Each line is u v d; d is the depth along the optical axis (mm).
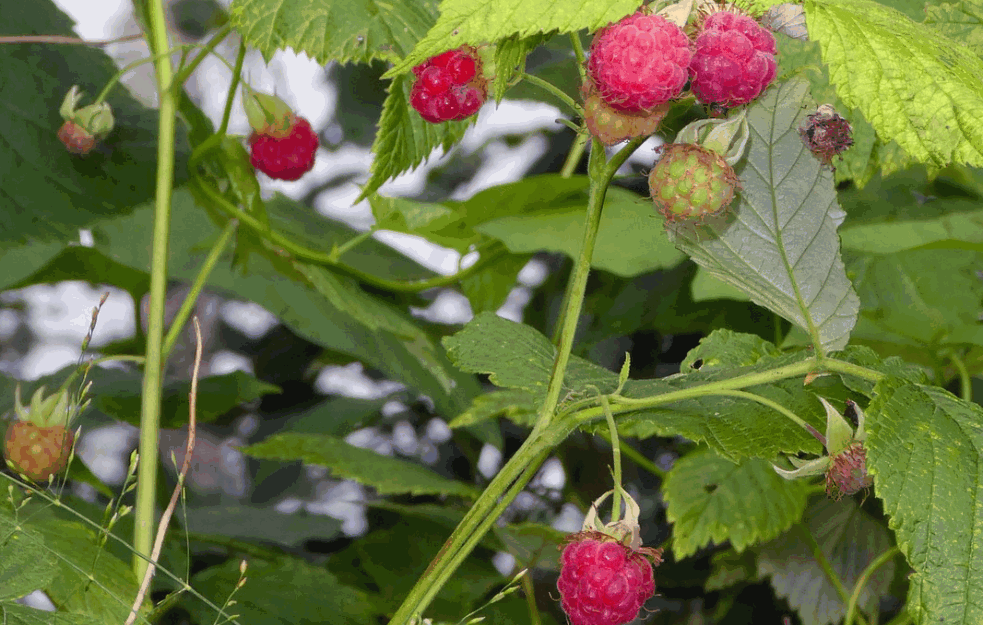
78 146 536
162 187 493
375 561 667
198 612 532
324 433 795
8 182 547
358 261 711
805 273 392
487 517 394
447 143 495
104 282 726
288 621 531
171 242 713
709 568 645
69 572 428
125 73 579
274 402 877
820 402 405
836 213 389
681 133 377
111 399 671
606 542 374
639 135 371
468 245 646
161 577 546
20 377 794
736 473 536
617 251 553
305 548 771
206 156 568
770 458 391
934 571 354
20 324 865
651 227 562
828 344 392
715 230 394
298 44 485
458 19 357
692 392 387
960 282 584
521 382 417
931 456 362
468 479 827
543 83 385
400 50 488
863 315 574
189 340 911
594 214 388
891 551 515
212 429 875
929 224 558
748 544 536
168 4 916
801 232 391
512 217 587
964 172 618
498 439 699
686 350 732
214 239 714
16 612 388
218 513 729
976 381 632
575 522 708
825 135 385
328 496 854
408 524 697
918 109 367
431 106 392
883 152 493
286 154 528
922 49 373
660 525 696
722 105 374
